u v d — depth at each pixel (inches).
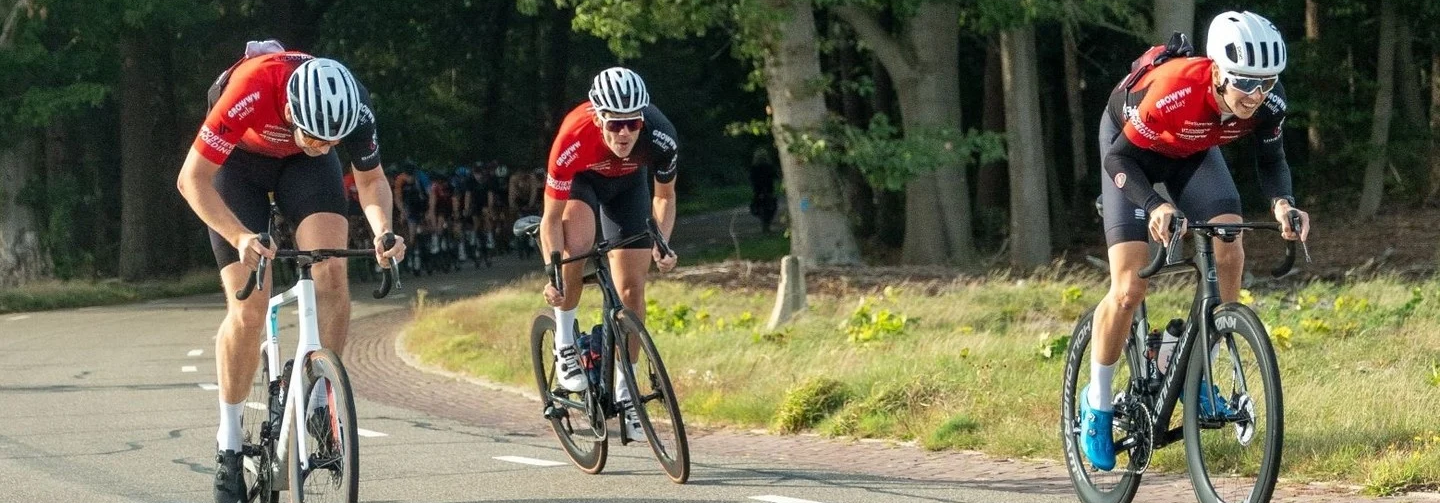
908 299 1237.1
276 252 422.3
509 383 945.5
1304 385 650.8
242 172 462.3
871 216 2628.0
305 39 2664.9
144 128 2396.7
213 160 438.0
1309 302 1071.0
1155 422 435.5
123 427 774.5
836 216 1761.8
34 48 2070.6
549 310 616.1
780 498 519.5
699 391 804.0
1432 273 1615.4
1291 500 465.1
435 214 2363.4
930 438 628.7
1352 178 2383.1
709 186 6107.3
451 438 710.5
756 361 876.6
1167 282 1411.2
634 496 534.3
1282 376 695.7
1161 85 421.1
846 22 1940.2
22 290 2075.5
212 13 2256.4
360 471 613.0
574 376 583.5
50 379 1047.6
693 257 2527.1
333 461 423.8
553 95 3656.5
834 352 886.4
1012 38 1924.2
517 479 581.6
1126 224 440.8
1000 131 2332.7
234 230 429.1
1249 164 2509.8
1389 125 2245.3
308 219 459.5
